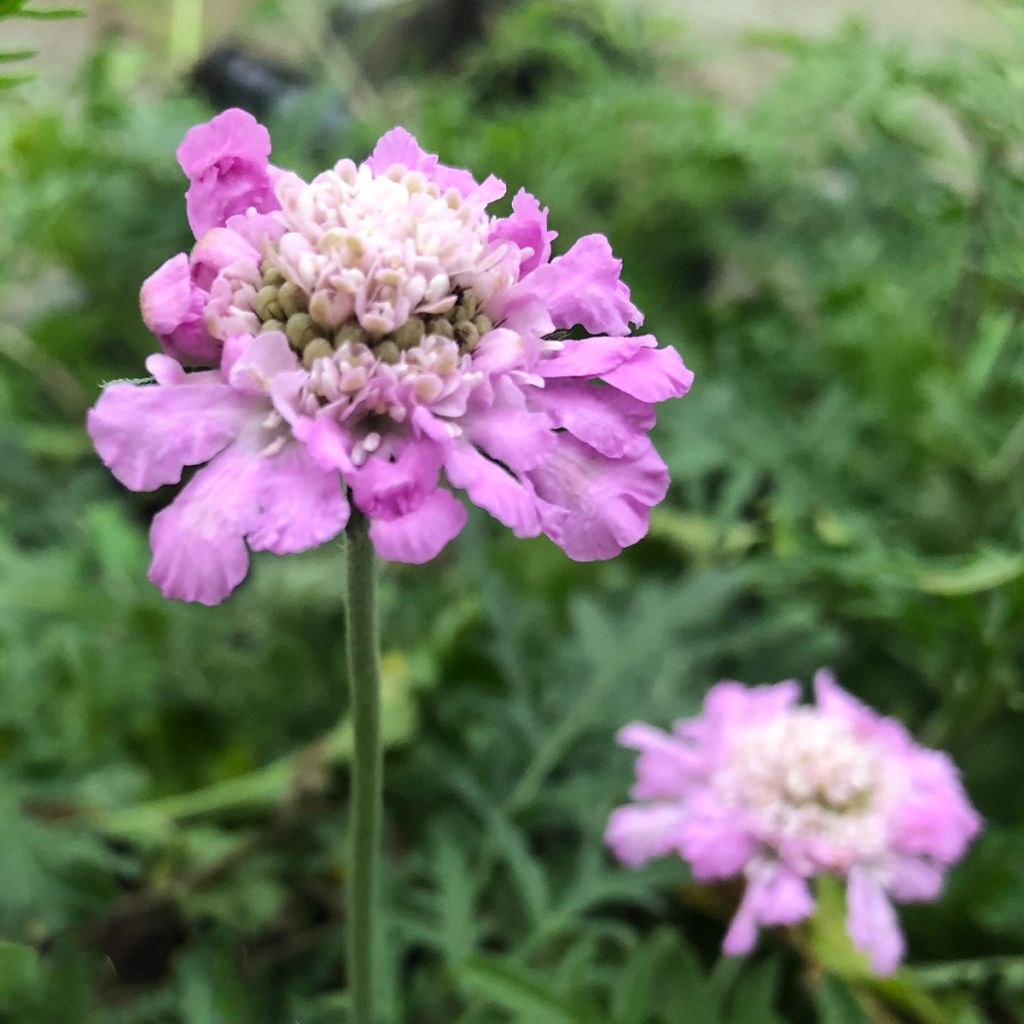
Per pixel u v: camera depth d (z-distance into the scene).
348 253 0.13
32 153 0.32
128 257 0.34
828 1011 0.20
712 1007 0.20
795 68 0.32
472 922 0.22
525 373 0.13
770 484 0.33
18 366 0.34
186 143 0.14
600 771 0.25
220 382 0.13
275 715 0.27
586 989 0.20
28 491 0.31
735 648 0.27
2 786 0.23
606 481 0.14
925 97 0.28
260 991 0.22
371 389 0.13
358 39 0.44
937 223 0.28
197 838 0.24
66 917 0.22
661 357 0.14
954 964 0.22
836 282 0.33
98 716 0.25
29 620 0.26
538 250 0.14
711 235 0.37
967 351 0.29
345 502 0.13
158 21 0.45
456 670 0.27
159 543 0.13
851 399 0.31
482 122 0.35
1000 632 0.23
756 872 0.21
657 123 0.34
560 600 0.29
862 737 0.22
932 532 0.27
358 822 0.16
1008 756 0.25
